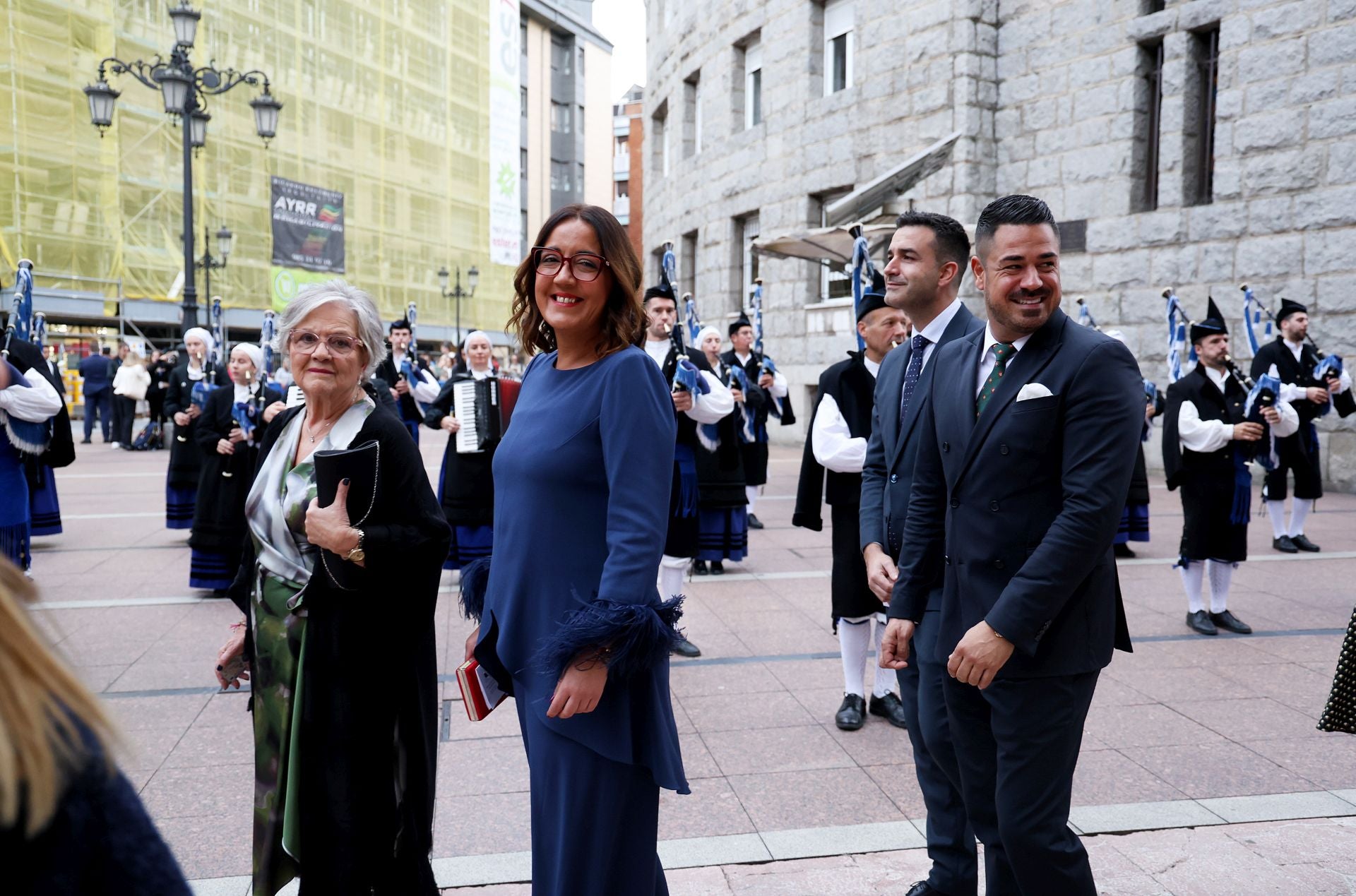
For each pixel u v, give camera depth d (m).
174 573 7.56
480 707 2.29
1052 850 2.25
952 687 2.48
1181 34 12.31
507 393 2.53
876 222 11.52
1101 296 13.20
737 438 7.32
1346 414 8.60
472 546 7.01
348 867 2.39
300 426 2.65
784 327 18.11
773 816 3.51
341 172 36.25
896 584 2.71
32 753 0.82
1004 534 2.32
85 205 25.56
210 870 3.11
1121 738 4.21
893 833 3.38
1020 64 13.93
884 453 3.36
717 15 19.44
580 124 61.47
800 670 5.24
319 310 2.55
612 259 2.17
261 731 2.50
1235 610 6.43
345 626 2.42
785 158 17.41
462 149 43.91
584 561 2.12
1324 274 11.27
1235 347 11.98
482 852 3.24
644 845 2.16
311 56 34.59
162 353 19.91
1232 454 5.88
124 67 15.33
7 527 6.23
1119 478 2.18
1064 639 2.25
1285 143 11.53
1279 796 3.61
